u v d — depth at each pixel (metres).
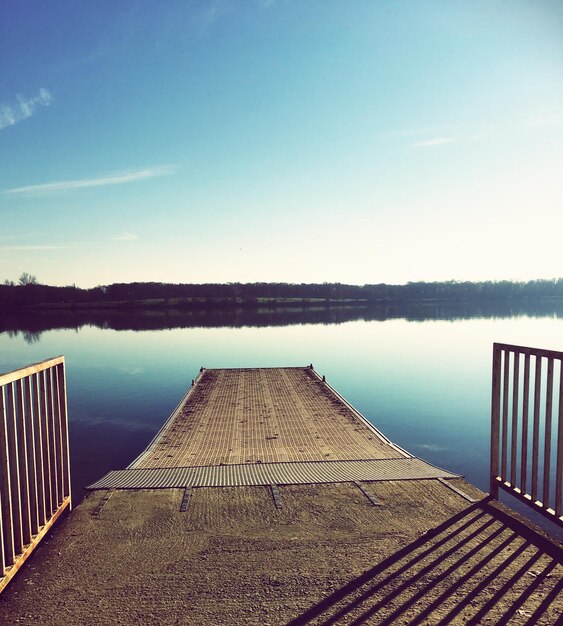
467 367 18.69
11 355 22.42
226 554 2.79
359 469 4.34
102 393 13.98
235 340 29.30
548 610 2.23
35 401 3.01
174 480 4.04
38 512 2.92
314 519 3.24
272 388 11.06
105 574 2.59
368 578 2.52
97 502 3.54
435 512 3.33
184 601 2.35
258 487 3.83
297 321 45.03
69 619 2.23
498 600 2.31
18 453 2.83
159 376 16.94
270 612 2.26
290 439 6.64
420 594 2.37
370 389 14.47
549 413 3.02
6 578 2.42
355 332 33.69
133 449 8.59
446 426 10.20
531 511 5.58
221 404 9.38
